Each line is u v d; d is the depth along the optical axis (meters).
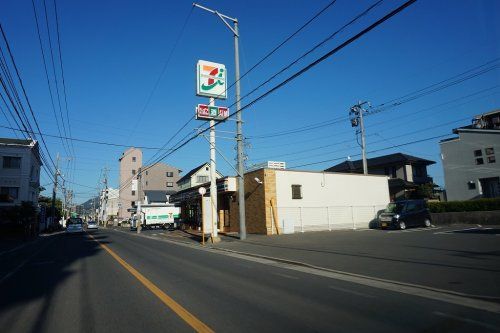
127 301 7.89
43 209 58.47
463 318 6.27
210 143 23.62
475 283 8.72
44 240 31.98
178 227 50.06
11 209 36.75
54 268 13.19
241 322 6.21
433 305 7.16
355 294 8.23
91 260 15.20
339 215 29.64
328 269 11.59
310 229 27.75
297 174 27.89
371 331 5.64
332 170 52.59
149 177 89.25
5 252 20.95
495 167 33.47
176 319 6.47
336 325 5.96
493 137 33.72
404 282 9.19
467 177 35.25
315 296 8.06
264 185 26.36
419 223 27.80
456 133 36.34
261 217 26.50
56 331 6.03
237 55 22.67
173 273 11.47
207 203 24.53
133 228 53.12
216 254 17.19
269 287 9.10
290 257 14.59
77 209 170.75
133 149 97.00
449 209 30.70
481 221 28.05
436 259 12.32
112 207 118.75
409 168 44.62
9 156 45.34
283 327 5.91
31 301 8.12
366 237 21.27
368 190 31.95
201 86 24.88
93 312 7.10
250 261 14.44
